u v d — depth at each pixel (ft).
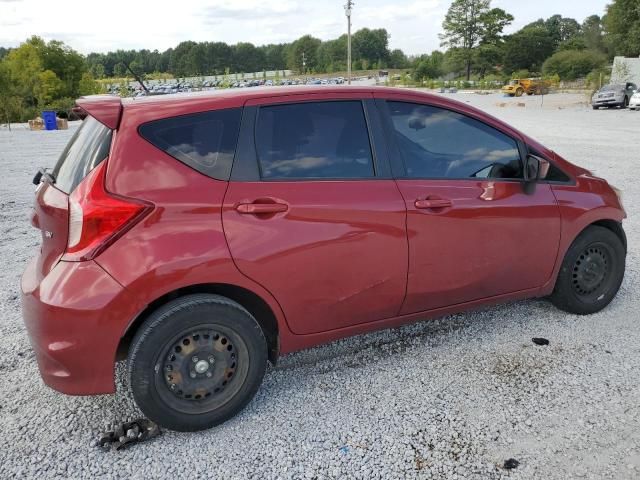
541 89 175.42
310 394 10.30
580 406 9.63
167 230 8.42
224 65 537.24
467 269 11.17
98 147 8.79
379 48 533.96
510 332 12.55
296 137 9.68
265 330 10.03
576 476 7.98
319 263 9.53
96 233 8.14
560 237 12.28
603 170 34.58
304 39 522.47
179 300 8.71
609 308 13.73
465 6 315.78
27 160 47.73
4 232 22.85
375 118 10.41
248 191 9.04
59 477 8.23
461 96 178.60
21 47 239.09
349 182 9.88
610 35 205.46
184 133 8.89
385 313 10.64
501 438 8.86
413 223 10.28
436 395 10.11
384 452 8.62
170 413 8.89
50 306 8.11
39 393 10.59
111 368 8.49
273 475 8.18
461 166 11.14
